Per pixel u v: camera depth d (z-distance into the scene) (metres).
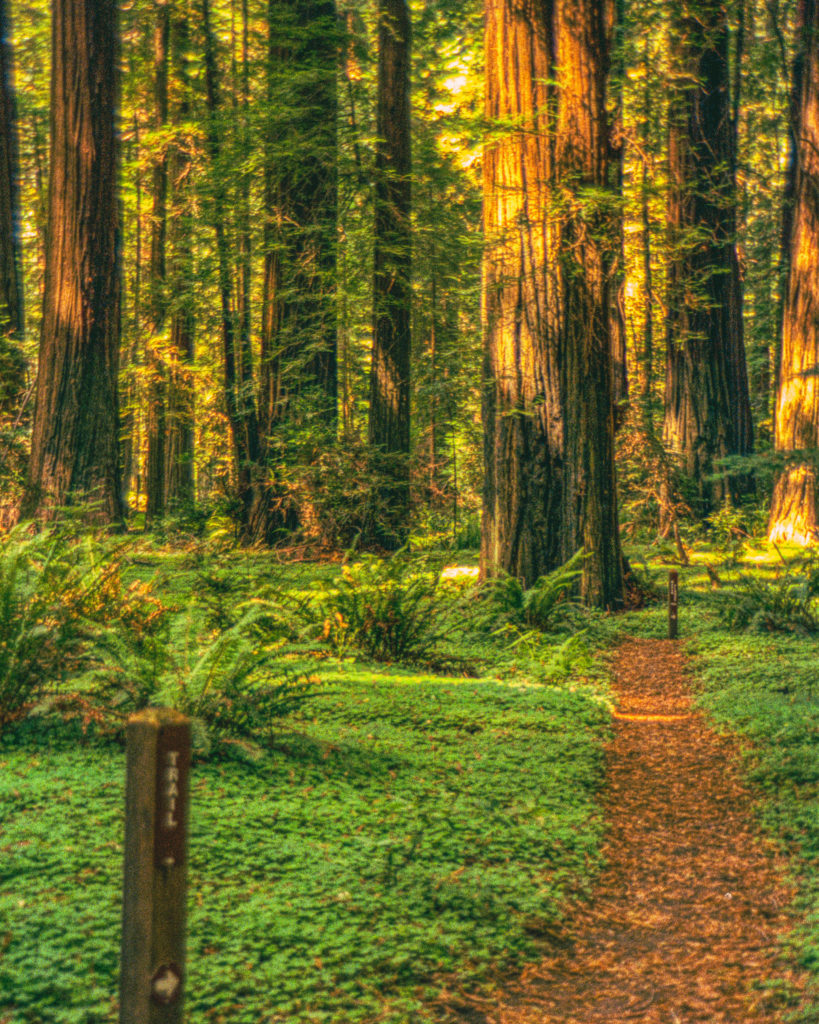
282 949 4.43
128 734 3.01
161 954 3.01
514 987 4.49
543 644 12.74
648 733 9.02
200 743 6.55
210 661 7.00
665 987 4.54
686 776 7.72
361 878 5.21
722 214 25.12
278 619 9.52
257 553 22.23
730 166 23.77
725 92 23.94
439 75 28.36
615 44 15.45
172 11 26.61
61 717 7.18
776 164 26.56
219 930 4.51
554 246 14.91
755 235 32.44
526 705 9.37
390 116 23.88
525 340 15.15
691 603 16.31
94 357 18.55
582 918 5.25
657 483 21.91
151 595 10.16
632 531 23.69
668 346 27.08
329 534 22.53
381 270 23.47
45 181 34.97
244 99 25.59
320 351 24.30
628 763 8.07
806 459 6.98
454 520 26.72
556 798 6.91
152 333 28.52
